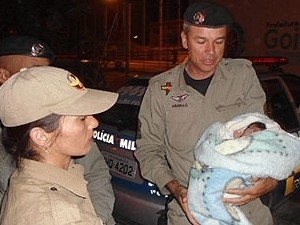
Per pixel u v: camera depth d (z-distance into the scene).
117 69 15.44
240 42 13.26
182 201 2.17
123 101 4.23
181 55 17.34
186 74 2.38
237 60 2.40
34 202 1.28
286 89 4.74
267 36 13.18
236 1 13.93
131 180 3.68
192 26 2.24
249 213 2.33
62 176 1.39
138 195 3.62
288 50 12.69
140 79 4.46
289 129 4.53
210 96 2.31
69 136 1.42
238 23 13.88
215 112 2.31
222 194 1.95
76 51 11.42
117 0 12.27
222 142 2.01
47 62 2.36
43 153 1.41
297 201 4.98
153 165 2.44
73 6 10.97
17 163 1.40
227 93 2.31
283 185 4.21
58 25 11.02
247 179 1.94
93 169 2.21
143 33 28.73
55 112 1.38
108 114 4.16
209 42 2.23
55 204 1.27
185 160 2.37
